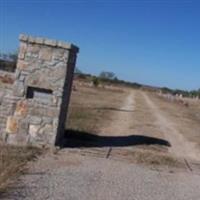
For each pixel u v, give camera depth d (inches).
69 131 651.5
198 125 1069.8
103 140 622.8
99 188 366.3
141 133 752.3
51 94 516.1
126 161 490.3
